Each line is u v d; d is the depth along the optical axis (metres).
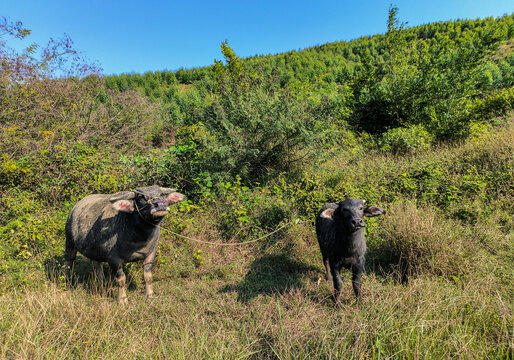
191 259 5.15
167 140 16.39
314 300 4.05
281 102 8.13
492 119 11.87
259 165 8.64
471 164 7.37
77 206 4.54
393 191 6.68
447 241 4.46
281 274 4.83
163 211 3.66
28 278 4.49
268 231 5.91
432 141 10.95
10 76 9.60
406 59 14.14
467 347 2.61
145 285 4.39
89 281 4.59
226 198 6.65
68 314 3.47
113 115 12.81
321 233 4.31
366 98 14.05
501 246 4.82
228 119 8.23
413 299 3.41
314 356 2.68
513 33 40.56
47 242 5.41
